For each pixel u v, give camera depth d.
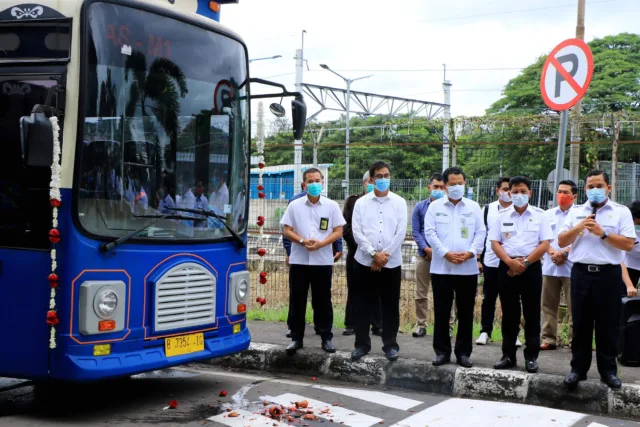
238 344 6.57
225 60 6.63
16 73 5.58
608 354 6.06
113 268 5.45
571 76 7.49
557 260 7.62
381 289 7.13
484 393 6.48
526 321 6.59
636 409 5.82
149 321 5.70
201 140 6.30
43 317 5.35
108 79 5.55
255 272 13.41
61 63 5.42
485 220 8.27
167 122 5.99
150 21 5.91
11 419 5.62
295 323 7.59
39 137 4.97
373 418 5.72
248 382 7.05
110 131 5.54
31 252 5.41
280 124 26.53
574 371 6.14
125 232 5.57
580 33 14.59
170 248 5.88
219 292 6.41
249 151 6.93
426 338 8.39
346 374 7.22
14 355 5.46
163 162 5.93
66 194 5.28
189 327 6.04
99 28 5.52
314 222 7.51
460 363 6.79
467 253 6.68
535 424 5.55
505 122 15.19
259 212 17.23
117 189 5.55
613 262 6.02
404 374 6.88
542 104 35.72
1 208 5.58
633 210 7.85
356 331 7.25
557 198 7.79
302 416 5.76
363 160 40.81
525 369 6.63
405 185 21.03
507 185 8.05
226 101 6.62
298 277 7.54
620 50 37.12
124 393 6.53
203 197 6.30
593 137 15.68
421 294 8.55
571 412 5.92
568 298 7.76
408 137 35.75
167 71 6.03
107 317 5.37
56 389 6.67
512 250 6.56
